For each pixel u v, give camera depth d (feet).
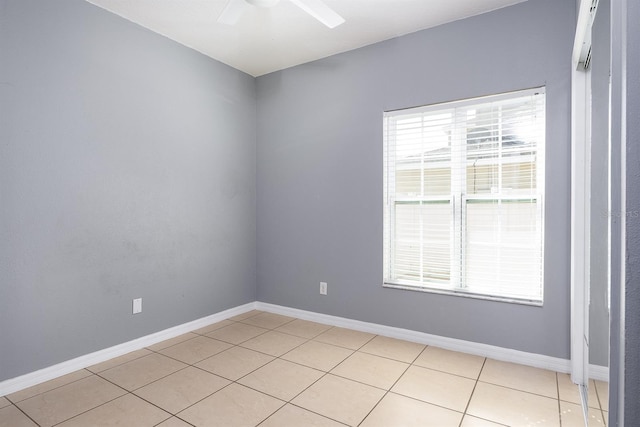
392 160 9.60
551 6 7.52
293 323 10.71
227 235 11.11
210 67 10.53
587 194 6.39
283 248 11.52
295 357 8.25
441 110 8.82
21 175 6.82
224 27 8.91
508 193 8.10
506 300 7.98
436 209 8.98
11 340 6.72
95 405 6.26
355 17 8.43
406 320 9.29
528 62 7.75
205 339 9.41
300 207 11.12
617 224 2.72
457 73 8.55
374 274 9.77
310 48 10.04
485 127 8.33
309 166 10.92
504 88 8.00
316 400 6.41
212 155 10.61
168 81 9.41
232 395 6.59
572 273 7.07
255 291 12.03
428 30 8.92
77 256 7.65
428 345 8.93
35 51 6.99
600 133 4.69
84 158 7.75
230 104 11.17
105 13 8.09
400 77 9.32
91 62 7.84
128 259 8.57
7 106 6.64
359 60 9.96
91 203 7.88
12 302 6.73
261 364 7.89
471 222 8.54
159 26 8.87
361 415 5.95
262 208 11.94
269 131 11.78
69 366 7.50
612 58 2.74
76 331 7.64
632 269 2.45
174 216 9.59
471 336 8.42
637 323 2.44
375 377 7.26
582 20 5.57
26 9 6.87
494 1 7.80
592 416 5.33
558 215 7.47
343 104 10.26
